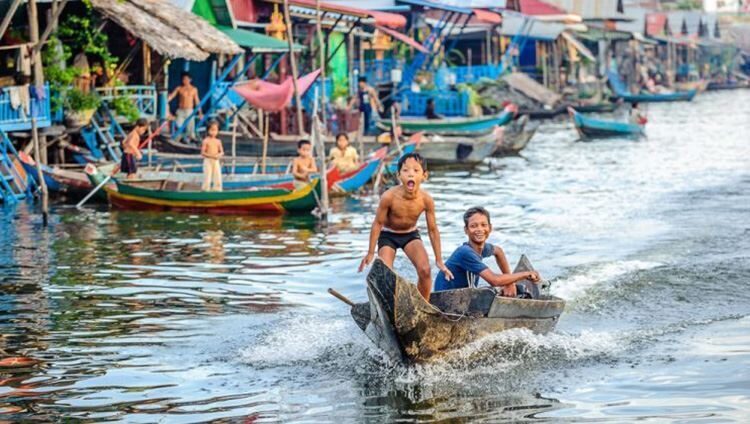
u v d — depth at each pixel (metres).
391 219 14.81
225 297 19.02
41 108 32.88
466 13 60.59
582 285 19.39
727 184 35.75
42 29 35.81
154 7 37.66
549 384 13.66
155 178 32.19
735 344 15.25
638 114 57.88
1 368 14.77
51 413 12.91
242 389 13.72
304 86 36.53
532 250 23.08
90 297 19.12
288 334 16.23
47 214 27.69
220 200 29.50
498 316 14.84
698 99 102.25
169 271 21.44
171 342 16.00
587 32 94.75
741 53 139.62
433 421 12.41
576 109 81.44
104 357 15.27
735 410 12.48
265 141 34.31
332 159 34.53
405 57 64.19
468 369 14.38
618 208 30.03
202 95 44.38
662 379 13.73
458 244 24.45
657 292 18.77
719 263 21.20
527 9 79.81
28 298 19.08
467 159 43.12
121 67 37.34
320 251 23.62
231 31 42.44
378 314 13.88
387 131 46.06
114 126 37.16
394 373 14.23
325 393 13.49
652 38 113.31
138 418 12.70
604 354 14.91
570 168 42.81
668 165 43.16
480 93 68.69
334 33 54.47
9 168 32.19
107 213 29.69
